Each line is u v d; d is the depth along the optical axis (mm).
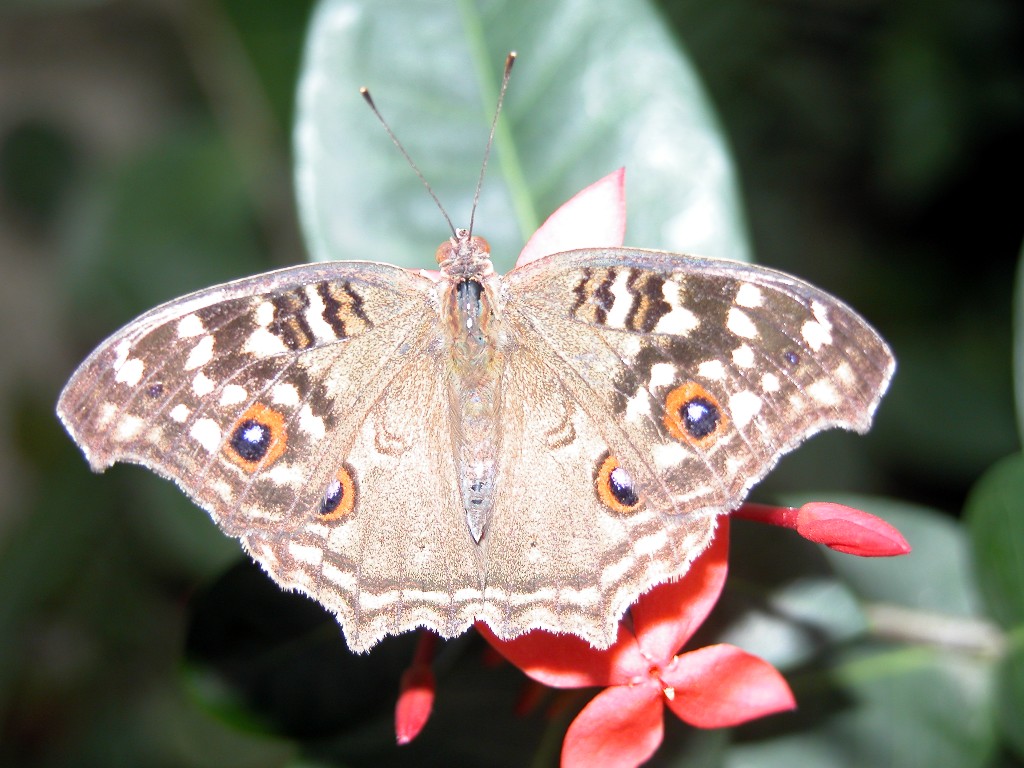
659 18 146
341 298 134
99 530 215
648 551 127
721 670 123
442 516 133
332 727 139
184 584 222
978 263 232
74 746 227
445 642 138
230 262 223
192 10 230
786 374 126
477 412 135
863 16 221
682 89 145
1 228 274
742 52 222
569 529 130
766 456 126
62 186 257
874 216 238
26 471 262
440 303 137
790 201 237
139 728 228
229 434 128
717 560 126
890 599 147
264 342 130
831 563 144
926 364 222
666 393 129
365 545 132
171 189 225
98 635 222
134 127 271
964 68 217
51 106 272
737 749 142
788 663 135
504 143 147
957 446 214
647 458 129
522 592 129
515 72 147
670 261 129
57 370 272
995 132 220
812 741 142
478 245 139
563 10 147
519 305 134
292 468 130
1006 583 142
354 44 146
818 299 125
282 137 205
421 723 126
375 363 135
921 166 219
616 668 124
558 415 133
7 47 271
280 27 196
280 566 129
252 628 139
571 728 122
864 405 124
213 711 138
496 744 137
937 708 143
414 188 146
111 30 264
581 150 146
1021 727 140
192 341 128
